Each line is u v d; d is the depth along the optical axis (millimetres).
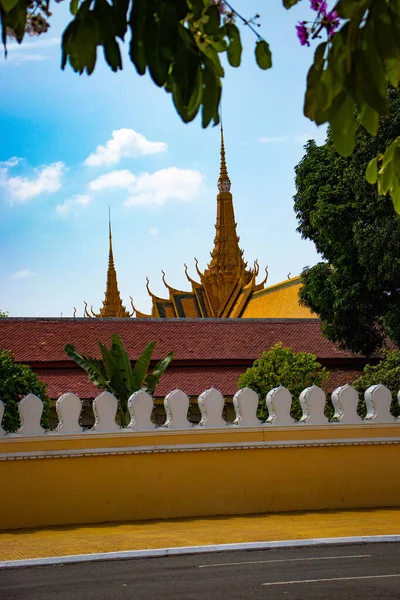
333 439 16453
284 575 10305
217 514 15781
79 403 15477
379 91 4047
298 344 36312
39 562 11477
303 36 4574
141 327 36500
